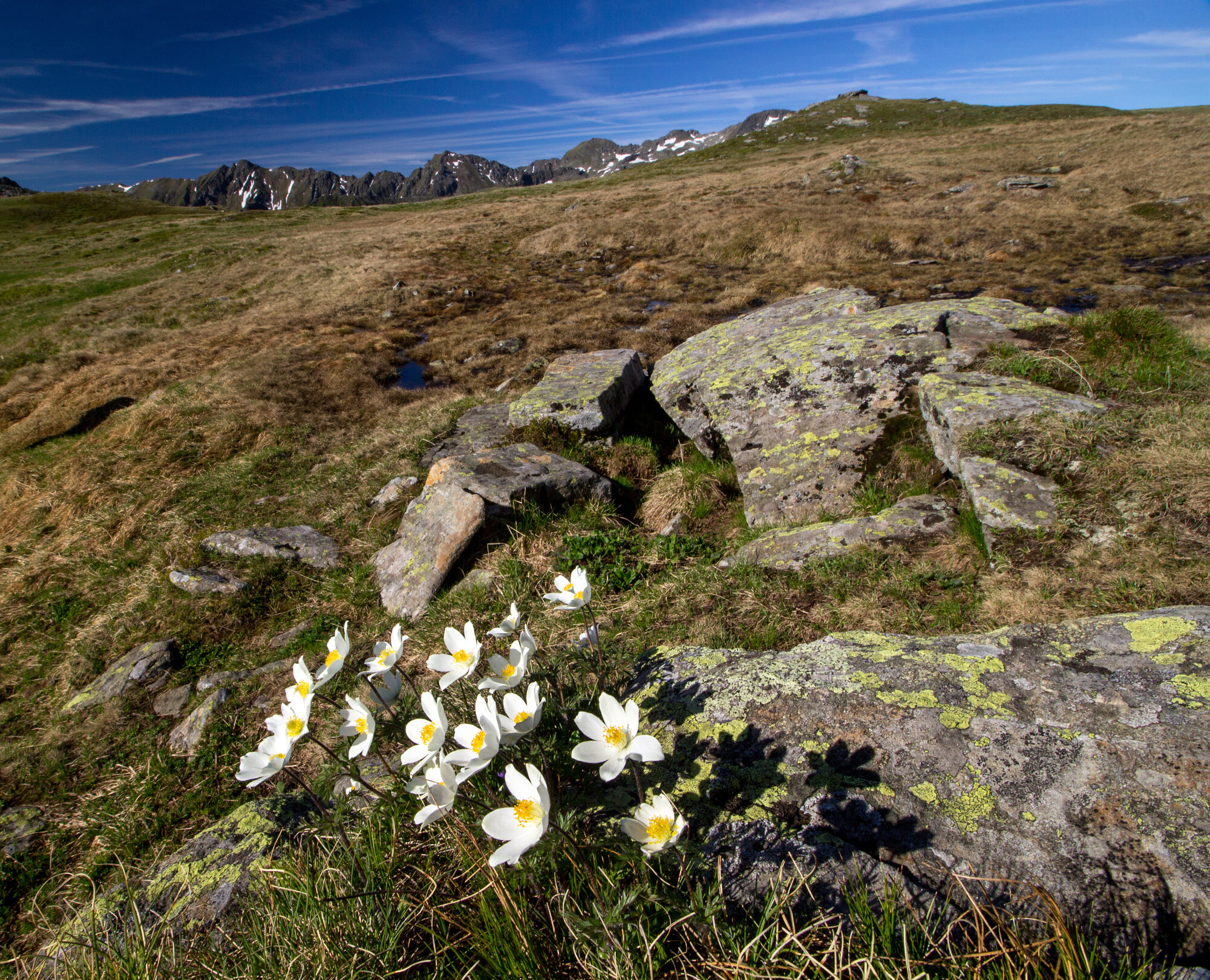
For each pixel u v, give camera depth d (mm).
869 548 4199
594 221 29891
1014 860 1546
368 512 6965
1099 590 3201
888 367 5914
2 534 8867
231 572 6375
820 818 1729
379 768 2529
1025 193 27375
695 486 6016
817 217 24281
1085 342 5613
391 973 1498
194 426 10469
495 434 7797
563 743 1992
